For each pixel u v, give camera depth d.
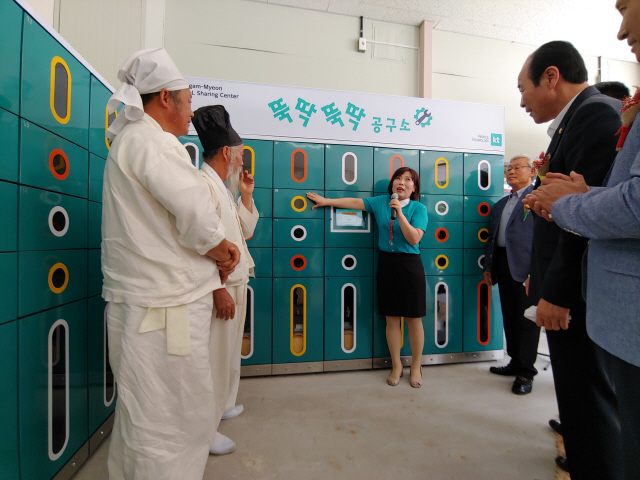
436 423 1.61
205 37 2.71
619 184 0.64
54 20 2.49
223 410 1.34
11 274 0.93
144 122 1.00
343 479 1.23
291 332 2.14
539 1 2.81
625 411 0.67
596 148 0.92
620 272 0.66
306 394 1.90
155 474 0.90
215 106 1.39
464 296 2.38
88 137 1.34
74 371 1.23
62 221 1.18
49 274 1.09
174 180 0.90
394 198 1.98
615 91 1.42
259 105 2.10
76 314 1.25
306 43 2.89
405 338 2.29
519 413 1.72
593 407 0.98
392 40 3.06
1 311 0.89
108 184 0.97
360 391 1.94
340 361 2.20
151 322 0.92
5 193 0.91
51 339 1.10
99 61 2.54
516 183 2.12
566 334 1.02
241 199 1.66
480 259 2.40
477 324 2.39
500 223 2.20
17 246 0.95
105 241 0.97
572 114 1.03
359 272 2.22
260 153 2.10
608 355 0.73
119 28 2.57
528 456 1.38
